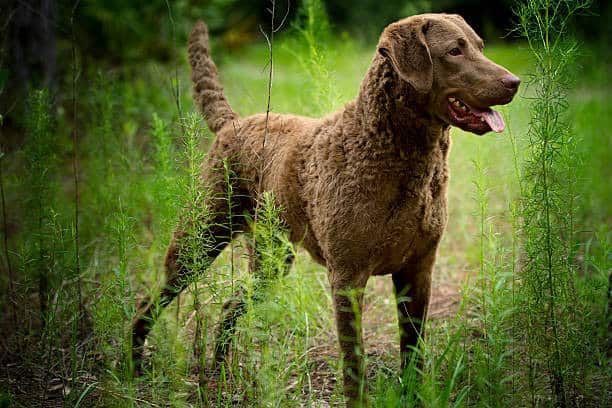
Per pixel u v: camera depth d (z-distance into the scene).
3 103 8.22
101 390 4.73
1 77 6.31
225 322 5.24
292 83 12.44
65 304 5.64
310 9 6.85
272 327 5.41
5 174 7.74
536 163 4.39
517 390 4.58
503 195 8.04
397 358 5.64
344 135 4.74
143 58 11.20
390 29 4.55
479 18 22.06
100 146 7.61
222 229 5.71
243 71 13.41
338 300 4.68
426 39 4.52
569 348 4.52
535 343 4.51
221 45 12.52
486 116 4.37
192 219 4.66
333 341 5.99
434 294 7.01
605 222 7.94
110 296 5.01
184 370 4.82
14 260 6.77
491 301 4.48
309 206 4.95
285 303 4.70
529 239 4.49
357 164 4.59
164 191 5.91
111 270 5.80
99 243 6.91
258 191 4.92
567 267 4.54
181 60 10.90
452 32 4.48
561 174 4.93
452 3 21.88
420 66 4.39
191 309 4.74
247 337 4.64
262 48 18.53
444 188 4.77
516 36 5.18
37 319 6.27
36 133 6.09
